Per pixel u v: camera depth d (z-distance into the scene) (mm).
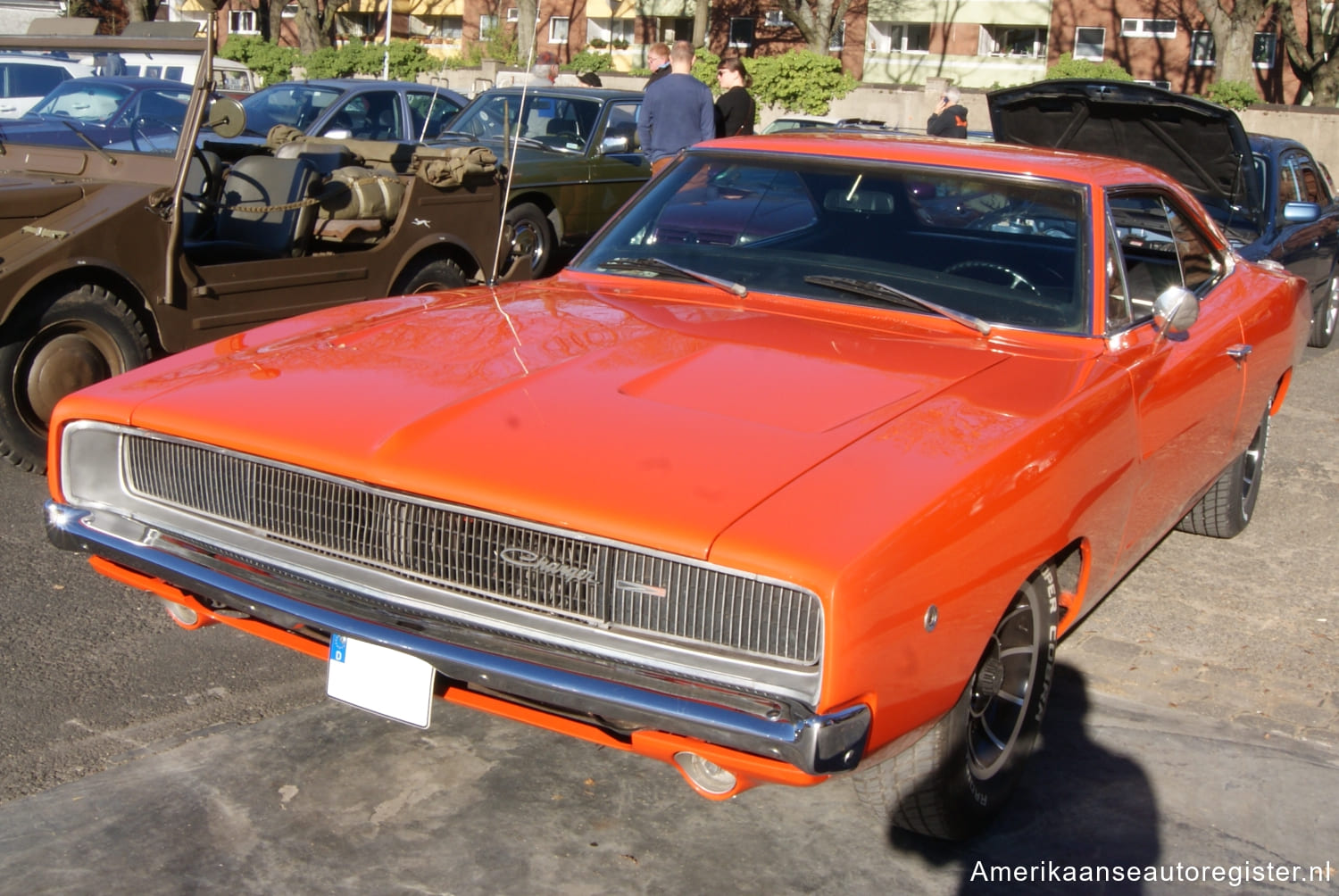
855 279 3742
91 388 3186
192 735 3447
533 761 3389
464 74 32875
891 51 40812
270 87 12945
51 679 3730
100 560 3164
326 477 2762
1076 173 3828
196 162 6621
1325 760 3604
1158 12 36812
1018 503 2771
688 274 3910
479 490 2578
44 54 6188
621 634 2539
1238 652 4336
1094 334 3514
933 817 2918
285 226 6426
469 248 7281
